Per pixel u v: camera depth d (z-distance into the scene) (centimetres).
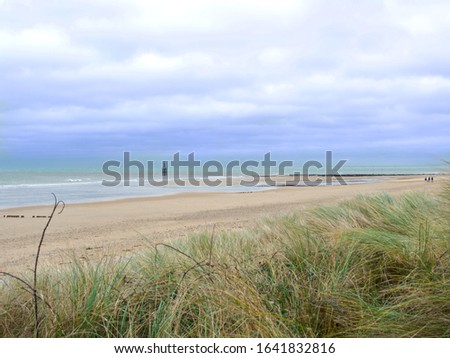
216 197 3061
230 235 793
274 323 387
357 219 766
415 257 502
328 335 388
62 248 1131
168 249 672
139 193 3575
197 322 409
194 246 670
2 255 1069
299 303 426
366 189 3431
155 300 426
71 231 1508
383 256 524
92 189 4128
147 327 411
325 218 803
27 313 415
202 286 435
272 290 454
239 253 594
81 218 1905
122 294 436
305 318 407
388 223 720
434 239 522
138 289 453
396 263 514
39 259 971
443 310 381
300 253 546
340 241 552
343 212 815
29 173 7844
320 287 449
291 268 504
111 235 1377
